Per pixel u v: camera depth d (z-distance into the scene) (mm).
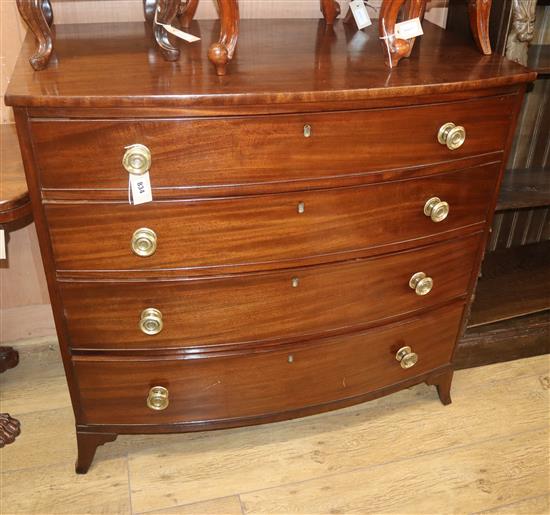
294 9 1789
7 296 1978
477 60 1447
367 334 1612
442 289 1659
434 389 2006
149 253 1306
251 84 1213
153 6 1557
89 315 1410
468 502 1648
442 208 1456
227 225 1324
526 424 1889
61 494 1626
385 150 1335
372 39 1607
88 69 1267
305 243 1400
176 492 1645
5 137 1641
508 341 2061
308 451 1777
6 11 1592
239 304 1444
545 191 1861
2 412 1856
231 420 1642
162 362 1492
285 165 1280
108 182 1231
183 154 1217
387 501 1643
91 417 1581
